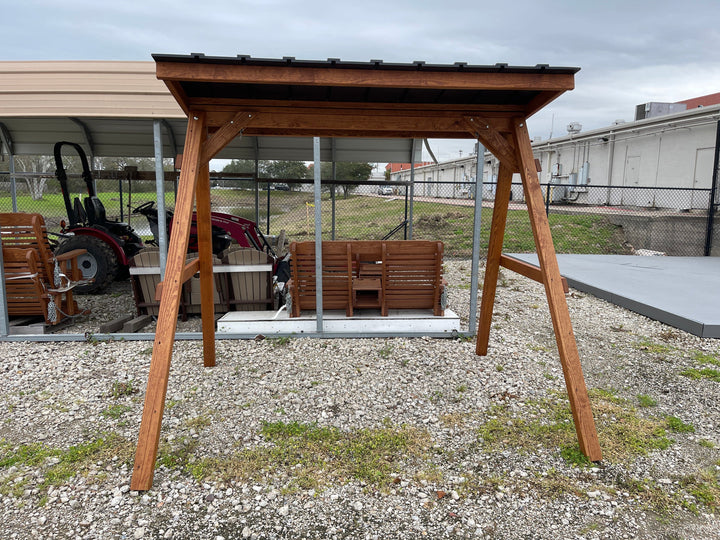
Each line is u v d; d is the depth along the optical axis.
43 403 3.26
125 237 7.53
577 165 21.92
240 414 3.08
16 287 4.86
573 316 5.46
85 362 4.02
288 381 3.61
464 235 12.91
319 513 2.15
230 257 5.20
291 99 2.89
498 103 3.01
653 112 19.48
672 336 4.73
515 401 3.29
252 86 2.68
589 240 12.44
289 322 4.77
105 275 6.69
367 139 7.75
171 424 2.94
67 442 2.76
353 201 21.06
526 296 6.59
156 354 2.39
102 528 2.05
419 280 4.87
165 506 2.19
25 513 2.15
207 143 2.84
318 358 4.10
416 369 3.85
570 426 2.93
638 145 17.95
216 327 4.72
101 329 4.71
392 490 2.32
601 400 3.33
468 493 2.30
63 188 6.70
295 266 4.79
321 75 2.45
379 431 2.87
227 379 3.64
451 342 4.54
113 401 3.29
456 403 3.26
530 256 9.41
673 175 16.16
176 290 2.48
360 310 5.14
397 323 4.74
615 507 2.21
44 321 5.23
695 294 5.95
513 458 2.59
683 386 3.56
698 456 2.65
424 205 20.05
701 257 9.73
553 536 2.02
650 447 2.72
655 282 6.75
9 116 4.43
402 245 4.71
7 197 13.28
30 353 4.27
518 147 2.96
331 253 4.73
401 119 2.98
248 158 8.84
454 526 2.07
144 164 13.14
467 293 6.75
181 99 2.65
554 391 3.45
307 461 2.55
